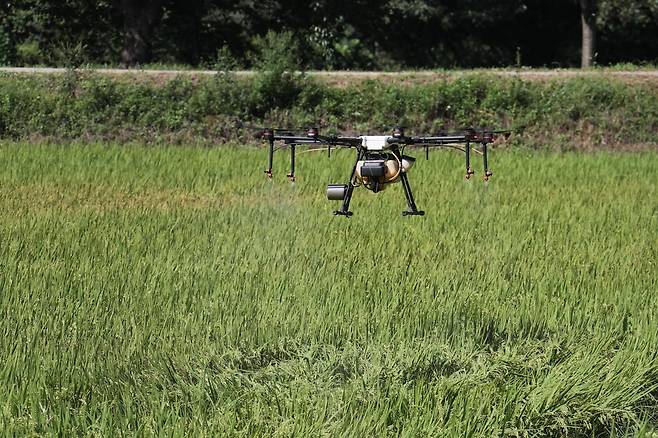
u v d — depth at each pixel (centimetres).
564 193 6475
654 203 6175
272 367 3216
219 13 13638
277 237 4944
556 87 10138
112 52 13475
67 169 7181
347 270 4309
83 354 3309
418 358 3294
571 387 3066
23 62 13188
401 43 14338
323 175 6956
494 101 10038
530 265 4466
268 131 3688
